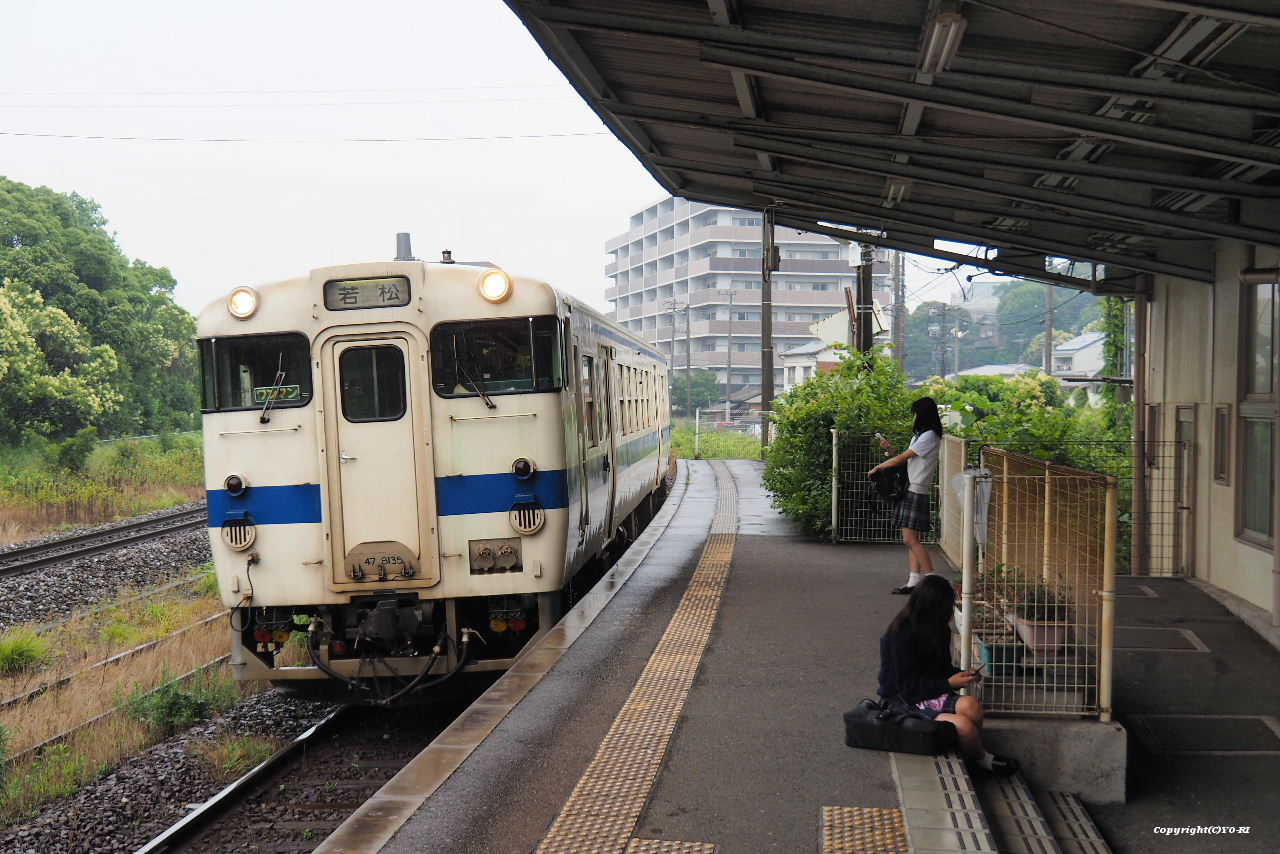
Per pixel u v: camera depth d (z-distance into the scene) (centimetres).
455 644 801
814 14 581
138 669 1002
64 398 3275
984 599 647
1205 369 980
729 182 1045
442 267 798
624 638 823
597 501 1030
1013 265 1131
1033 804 513
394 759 773
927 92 590
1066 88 533
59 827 646
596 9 610
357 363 792
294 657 1012
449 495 789
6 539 1952
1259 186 657
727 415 6688
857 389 1357
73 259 3900
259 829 641
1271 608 850
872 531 1306
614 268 10719
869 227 1114
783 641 809
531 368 794
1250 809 536
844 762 547
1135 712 666
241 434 795
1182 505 1039
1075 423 1505
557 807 499
